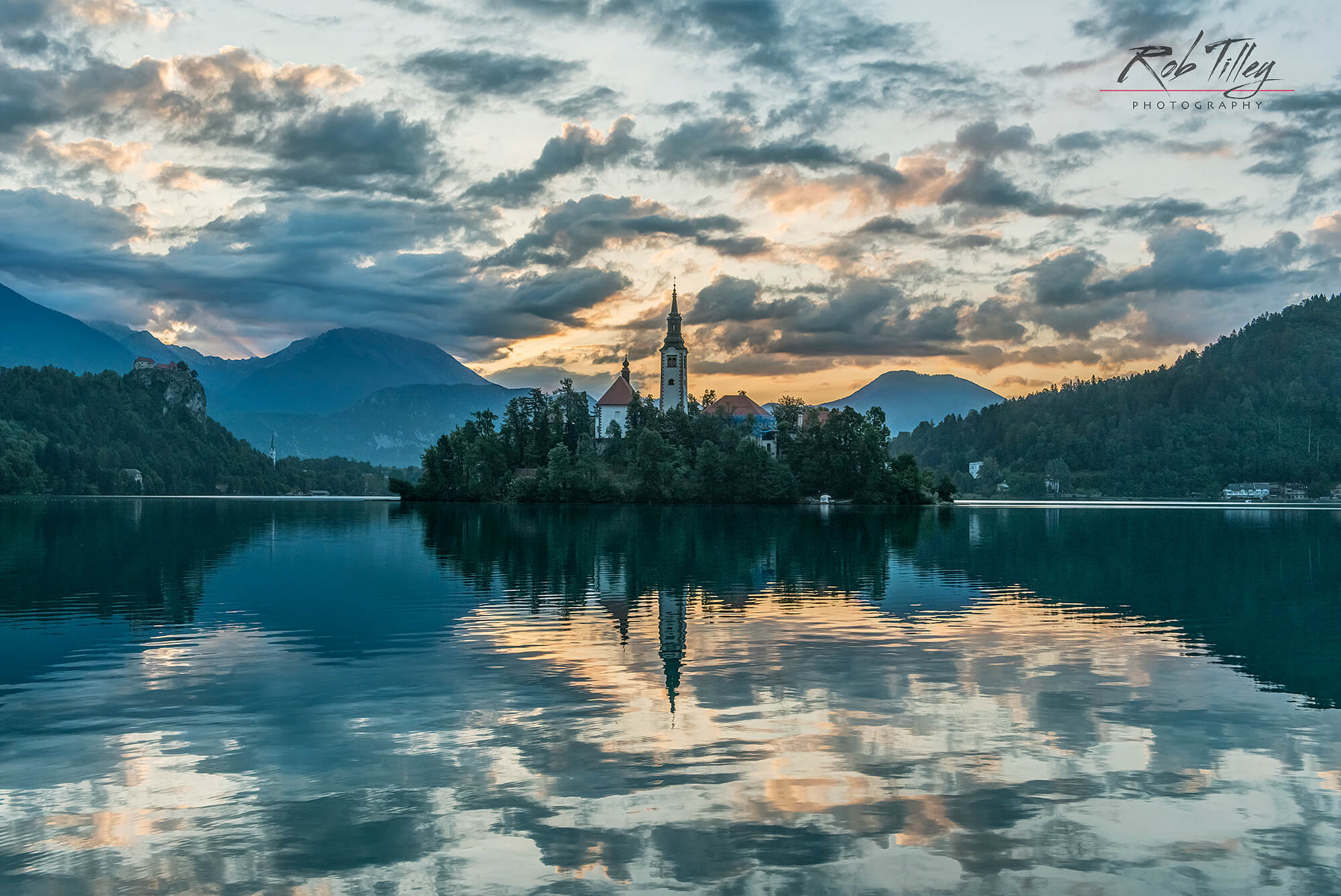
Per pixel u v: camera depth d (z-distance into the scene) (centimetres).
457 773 2297
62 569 6719
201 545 9150
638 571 6750
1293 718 2777
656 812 2066
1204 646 3875
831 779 2258
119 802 2120
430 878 1778
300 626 4275
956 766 2350
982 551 8788
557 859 1848
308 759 2391
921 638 4028
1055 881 1770
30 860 1848
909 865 1823
